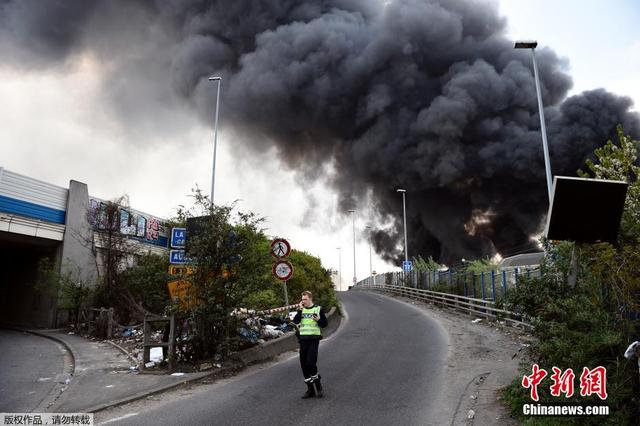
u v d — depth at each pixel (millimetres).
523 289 6754
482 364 10062
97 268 20172
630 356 4965
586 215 5832
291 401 7246
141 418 6535
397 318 20500
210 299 9797
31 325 21844
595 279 5988
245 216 10555
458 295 24859
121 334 16156
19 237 20156
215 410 6816
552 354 5883
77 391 8164
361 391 7832
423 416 6398
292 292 20875
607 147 8164
